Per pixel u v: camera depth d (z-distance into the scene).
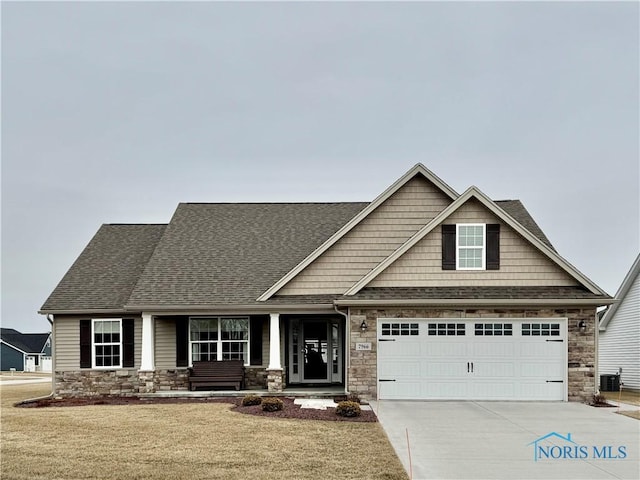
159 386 20.34
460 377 18.12
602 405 17.45
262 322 20.70
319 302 19.42
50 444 11.72
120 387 20.58
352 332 18.28
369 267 20.16
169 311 19.45
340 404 15.09
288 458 10.68
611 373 27.98
